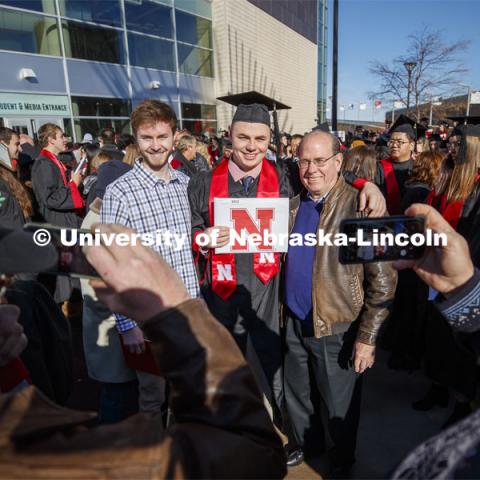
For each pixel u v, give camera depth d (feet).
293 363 6.89
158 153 6.66
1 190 10.34
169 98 42.42
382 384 9.94
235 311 7.34
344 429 6.56
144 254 2.15
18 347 3.38
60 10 31.91
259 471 2.03
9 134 13.16
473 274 2.57
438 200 8.61
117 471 1.68
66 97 33.27
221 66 47.70
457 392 7.50
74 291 14.87
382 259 2.71
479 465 2.09
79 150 22.70
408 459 2.17
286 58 62.18
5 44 28.96
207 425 2.05
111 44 36.22
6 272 2.43
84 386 10.15
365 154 11.87
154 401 6.91
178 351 2.10
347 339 6.24
